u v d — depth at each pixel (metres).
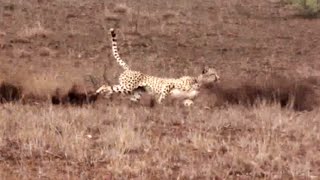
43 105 19.72
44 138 14.34
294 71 30.02
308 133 16.30
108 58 30.80
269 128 16.92
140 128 16.17
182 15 43.84
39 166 12.66
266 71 29.69
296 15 47.28
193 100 21.83
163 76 27.33
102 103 21.02
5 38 33.00
